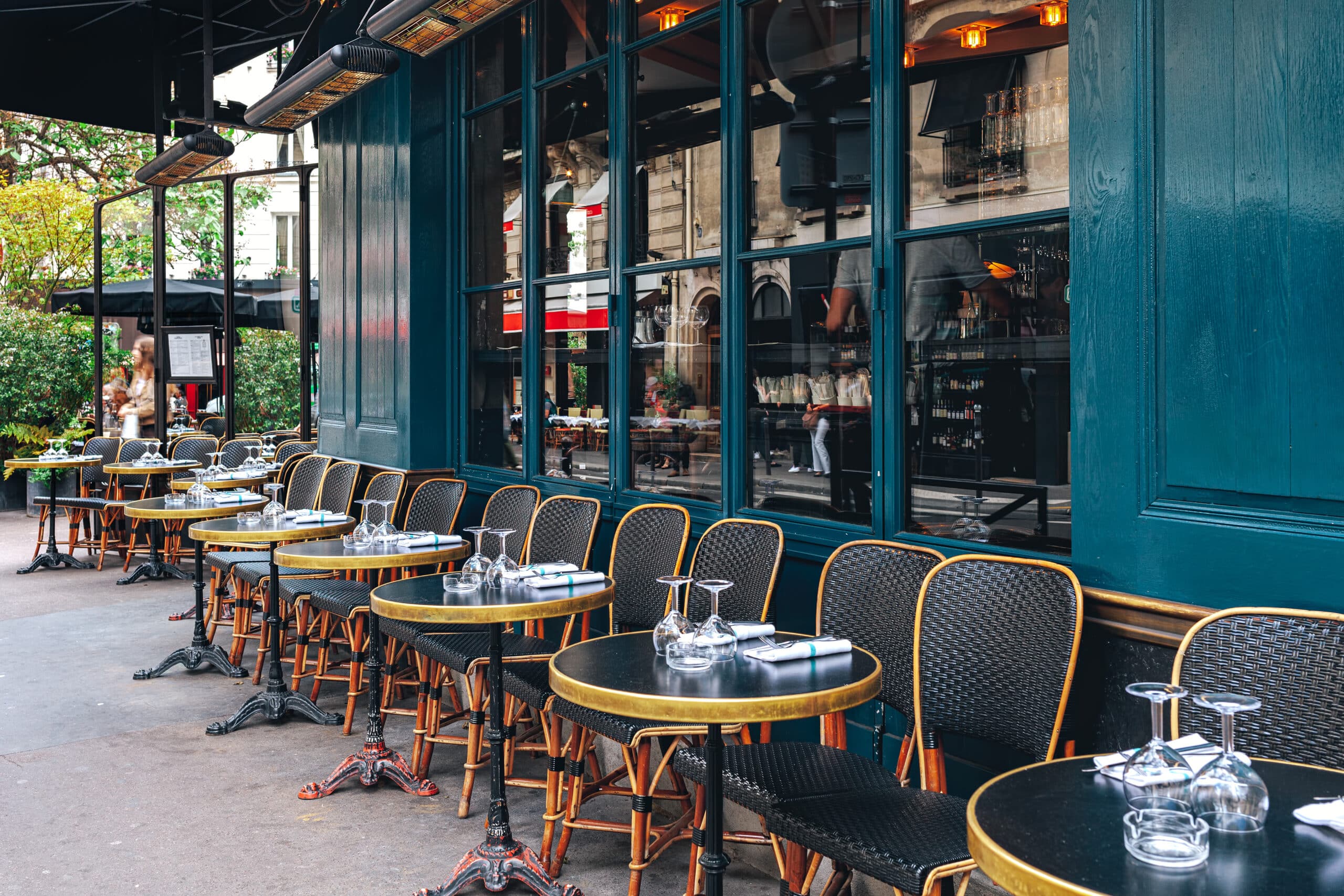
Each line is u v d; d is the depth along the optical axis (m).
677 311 4.56
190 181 9.22
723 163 4.21
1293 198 2.35
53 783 4.32
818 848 2.44
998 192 3.21
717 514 4.32
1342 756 2.15
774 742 3.45
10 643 6.79
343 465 6.36
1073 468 2.86
